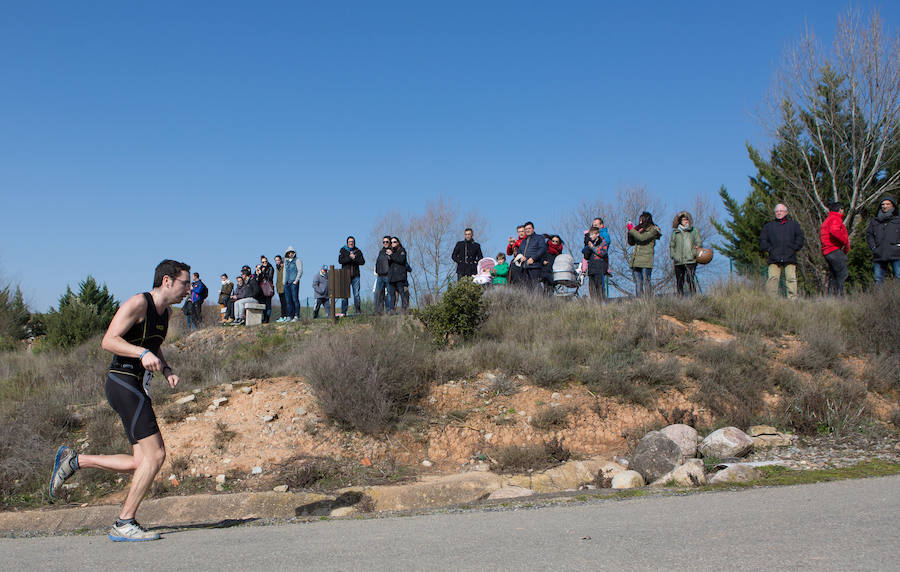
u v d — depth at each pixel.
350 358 8.66
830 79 23.72
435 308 10.61
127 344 4.30
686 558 3.01
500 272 15.44
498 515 4.66
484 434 8.00
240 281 19.44
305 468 7.07
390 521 4.66
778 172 24.75
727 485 5.57
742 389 8.78
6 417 8.50
